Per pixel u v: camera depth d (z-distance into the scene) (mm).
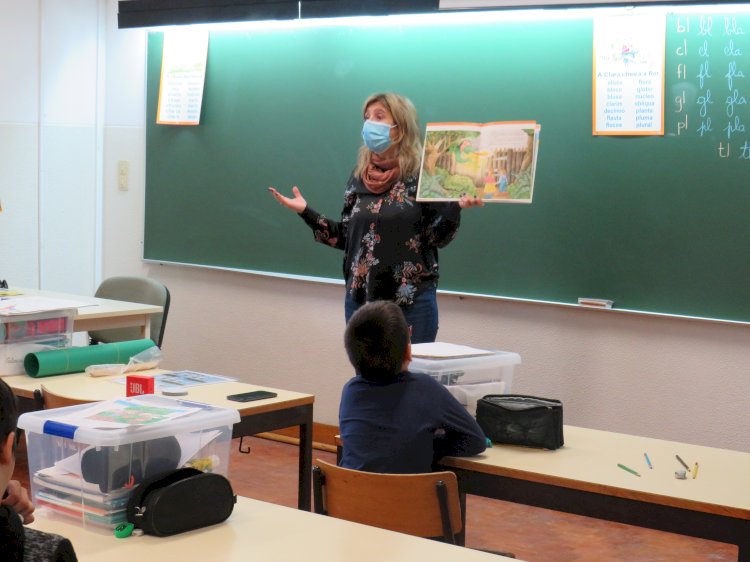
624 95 4000
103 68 5656
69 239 5605
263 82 5023
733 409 3900
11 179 5309
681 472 2287
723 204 3844
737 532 2072
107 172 5691
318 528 1850
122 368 3473
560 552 3564
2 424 1257
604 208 4086
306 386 5047
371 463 2391
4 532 1262
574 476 2291
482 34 4324
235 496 1968
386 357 2424
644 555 3551
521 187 3184
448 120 4449
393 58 4582
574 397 4238
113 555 1694
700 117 3865
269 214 5062
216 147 5227
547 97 4180
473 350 2857
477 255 4402
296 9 4699
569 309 4227
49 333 3551
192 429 1943
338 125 4793
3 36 5203
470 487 2438
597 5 3992
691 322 3957
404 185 3531
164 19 5176
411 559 1680
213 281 5352
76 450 1886
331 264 4879
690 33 3861
